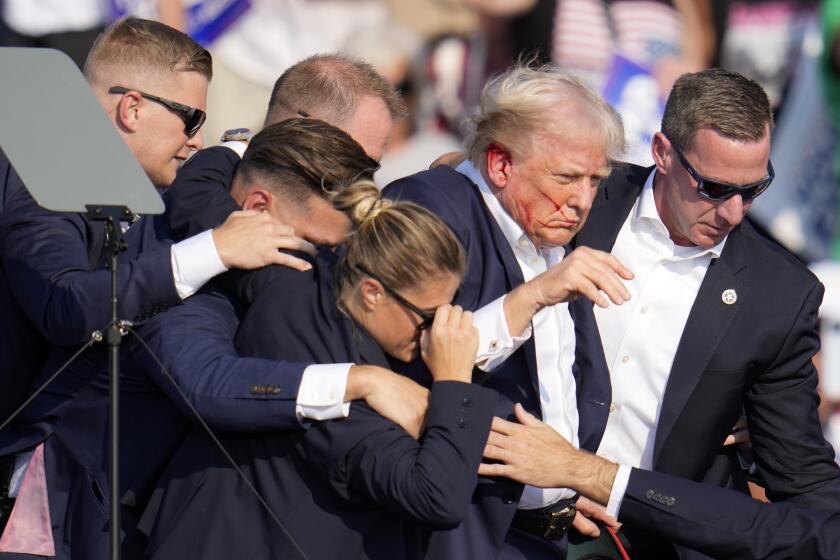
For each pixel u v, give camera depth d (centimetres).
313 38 2256
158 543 1117
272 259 1141
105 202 1051
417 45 2291
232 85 2214
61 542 1198
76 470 1199
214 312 1158
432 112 2309
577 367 1311
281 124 1202
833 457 1407
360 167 1184
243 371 1084
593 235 1414
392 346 1116
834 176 2455
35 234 1205
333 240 1180
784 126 2439
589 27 2314
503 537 1211
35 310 1173
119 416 1136
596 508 1395
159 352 1119
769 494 1421
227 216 1198
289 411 1064
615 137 1227
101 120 1089
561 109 1206
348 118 1412
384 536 1114
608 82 2330
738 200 1327
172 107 1339
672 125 1355
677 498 1287
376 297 1089
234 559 1093
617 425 1408
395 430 1070
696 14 2356
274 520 1088
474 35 2294
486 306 1177
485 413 1081
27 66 1094
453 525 1055
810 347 1393
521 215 1233
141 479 1177
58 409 1208
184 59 1353
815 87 2425
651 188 1401
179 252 1134
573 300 1198
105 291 1129
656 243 1399
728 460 1474
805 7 2394
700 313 1379
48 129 1072
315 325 1115
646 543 1459
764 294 1382
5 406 1243
